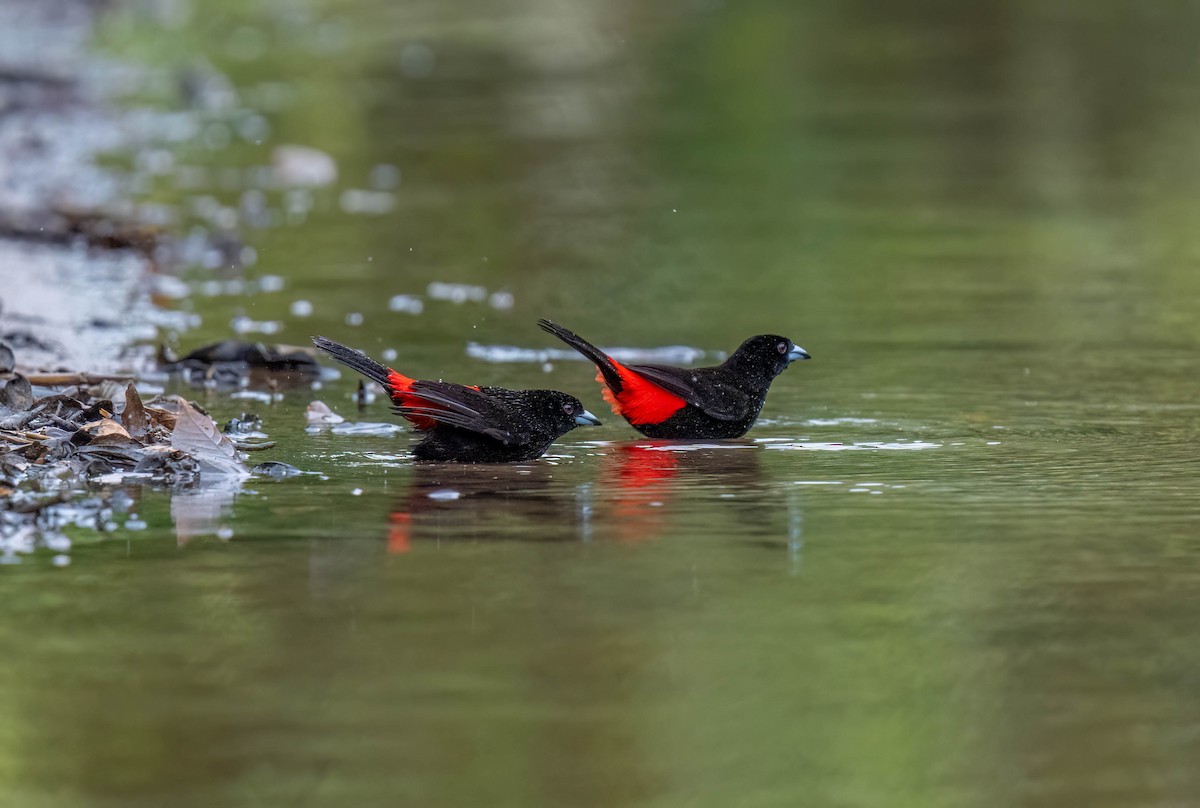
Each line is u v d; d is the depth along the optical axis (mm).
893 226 24953
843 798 6344
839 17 50844
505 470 11516
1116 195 27266
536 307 19125
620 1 55500
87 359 15164
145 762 6543
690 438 12758
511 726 6871
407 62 43656
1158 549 9352
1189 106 36125
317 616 8109
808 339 17391
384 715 6969
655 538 9562
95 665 7484
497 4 56531
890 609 8297
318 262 21609
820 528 9812
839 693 7242
